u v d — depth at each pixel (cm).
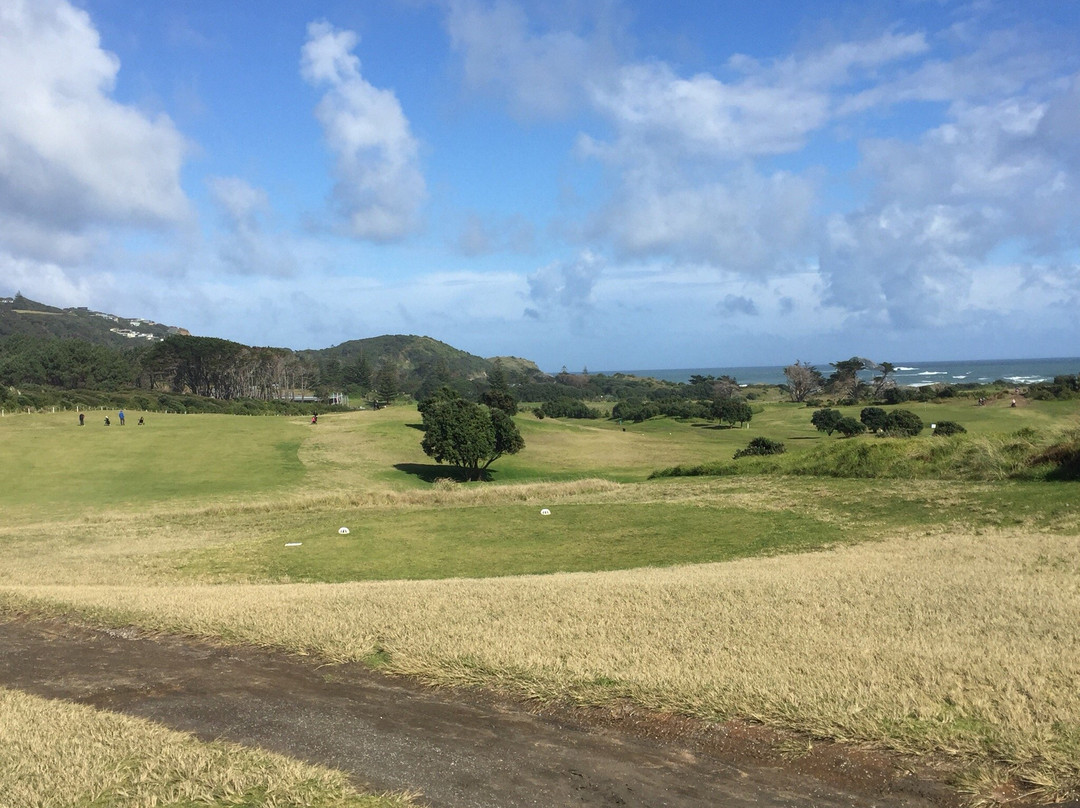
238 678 830
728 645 849
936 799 503
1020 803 491
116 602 1273
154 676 857
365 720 688
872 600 1066
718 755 587
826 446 3447
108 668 898
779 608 1029
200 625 1041
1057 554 1430
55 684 850
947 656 768
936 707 629
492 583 1450
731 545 2136
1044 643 811
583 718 672
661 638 892
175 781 575
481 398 8906
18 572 2130
